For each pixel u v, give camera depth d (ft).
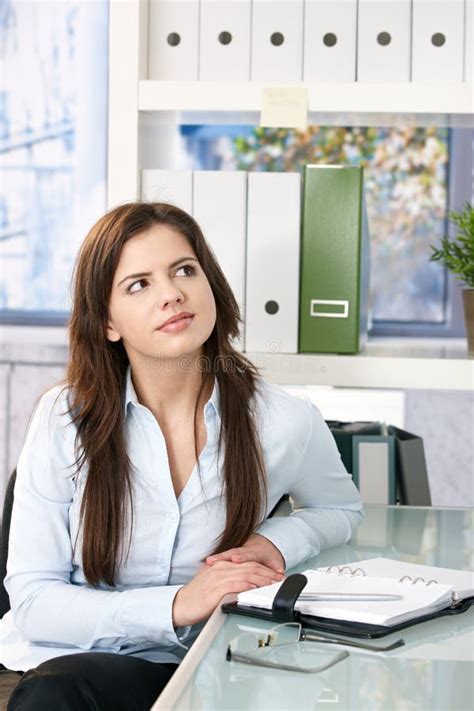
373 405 10.35
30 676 4.07
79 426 4.83
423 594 3.84
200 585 4.33
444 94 6.10
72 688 4.03
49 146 11.89
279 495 5.34
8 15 11.82
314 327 6.33
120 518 4.79
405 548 5.07
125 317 4.69
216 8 6.36
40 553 4.78
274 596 3.76
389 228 11.38
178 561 4.92
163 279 4.65
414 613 3.66
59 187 11.92
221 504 4.96
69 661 4.16
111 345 4.96
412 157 11.28
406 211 11.34
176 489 4.98
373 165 11.36
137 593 4.45
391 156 11.32
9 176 11.96
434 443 10.73
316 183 6.26
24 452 4.93
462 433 10.68
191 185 6.32
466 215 6.66
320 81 6.30
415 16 6.23
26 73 11.84
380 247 11.41
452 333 11.29
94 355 4.91
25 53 11.83
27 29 11.81
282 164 11.57
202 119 6.75
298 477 5.34
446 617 3.77
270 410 5.16
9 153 11.95
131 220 4.73
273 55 6.33
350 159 11.40
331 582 4.05
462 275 6.59
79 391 4.89
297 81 6.32
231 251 6.31
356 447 6.54
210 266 4.99
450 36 6.23
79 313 4.91
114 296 4.73
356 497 5.58
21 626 4.67
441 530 5.48
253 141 11.59
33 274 12.05
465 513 5.93
